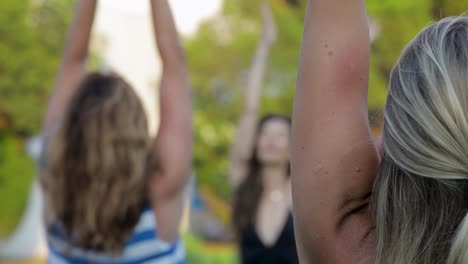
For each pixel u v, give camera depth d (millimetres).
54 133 2248
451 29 950
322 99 1029
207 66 12273
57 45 11812
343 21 1060
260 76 8750
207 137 12195
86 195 2104
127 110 2184
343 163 1004
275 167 3928
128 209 2094
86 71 2455
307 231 1018
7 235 11742
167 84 2225
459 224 876
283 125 4027
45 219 2238
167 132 2176
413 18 9438
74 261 2146
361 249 980
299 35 11312
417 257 900
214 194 12172
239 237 3928
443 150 887
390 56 9562
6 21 11445
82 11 2404
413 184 920
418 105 911
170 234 2168
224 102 12336
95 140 2133
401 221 924
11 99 11523
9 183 11672
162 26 2236
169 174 2135
